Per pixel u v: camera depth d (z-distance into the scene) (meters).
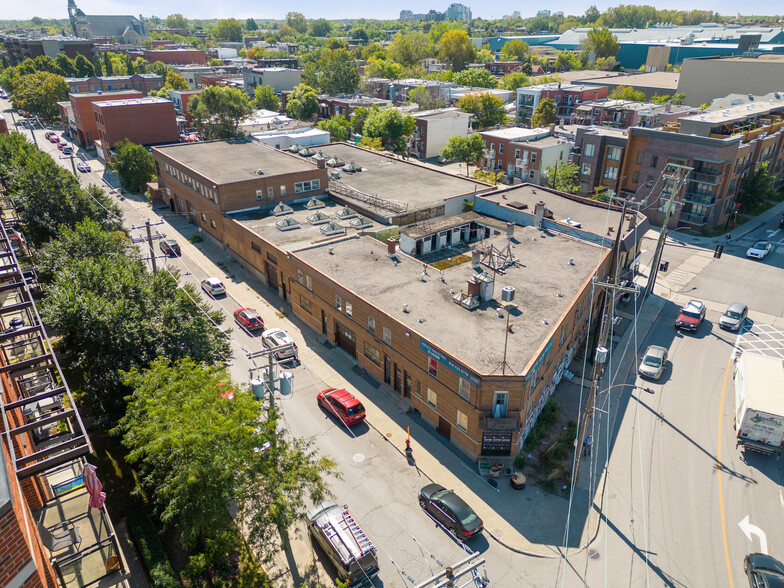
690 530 27.41
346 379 39.19
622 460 31.97
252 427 23.33
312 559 25.42
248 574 24.25
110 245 41.72
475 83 161.50
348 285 39.78
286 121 106.69
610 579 24.73
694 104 122.75
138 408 24.11
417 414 35.59
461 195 62.25
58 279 33.88
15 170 55.50
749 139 72.06
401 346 34.84
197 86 182.88
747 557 25.38
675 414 36.09
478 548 26.22
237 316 46.06
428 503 27.97
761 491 29.84
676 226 71.00
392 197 62.88
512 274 41.62
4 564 12.55
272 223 56.47
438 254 55.25
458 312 35.94
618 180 76.50
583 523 27.70
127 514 26.78
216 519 22.41
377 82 158.88
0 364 25.11
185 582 23.38
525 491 29.62
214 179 59.88
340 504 28.48
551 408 35.50
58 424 27.34
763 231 69.94
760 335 45.69
